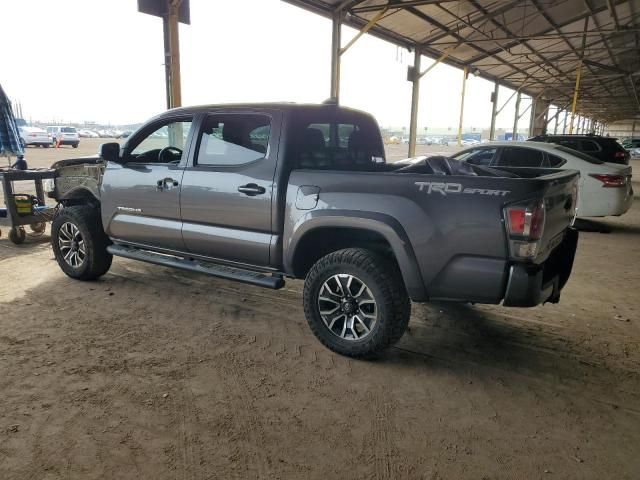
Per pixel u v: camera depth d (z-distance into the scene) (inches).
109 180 170.6
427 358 129.2
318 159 142.6
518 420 101.4
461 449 91.3
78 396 105.6
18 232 246.1
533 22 670.5
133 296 171.3
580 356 131.6
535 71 1061.1
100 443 89.9
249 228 138.7
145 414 99.7
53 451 87.4
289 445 91.0
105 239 181.8
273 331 143.9
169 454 87.5
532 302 105.7
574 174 129.2
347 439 93.4
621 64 1056.8
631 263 230.5
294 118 132.9
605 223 343.9
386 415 102.0
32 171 252.7
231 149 142.3
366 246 128.3
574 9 646.5
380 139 173.6
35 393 106.3
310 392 110.4
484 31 671.8
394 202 114.0
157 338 136.9
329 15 487.2
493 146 319.0
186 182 149.4
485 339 141.9
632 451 91.7
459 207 107.1
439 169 131.8
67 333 138.6
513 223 102.3
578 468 86.5
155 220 160.4
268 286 137.3
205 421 98.0
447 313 162.4
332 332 129.2
